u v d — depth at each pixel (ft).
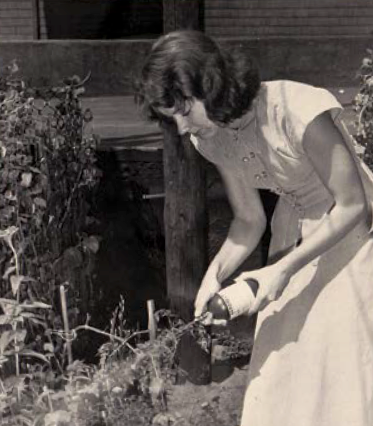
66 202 11.98
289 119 7.68
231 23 36.73
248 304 8.25
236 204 9.16
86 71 15.35
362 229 8.32
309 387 8.44
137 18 44.52
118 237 14.60
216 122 7.32
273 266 8.09
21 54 15.34
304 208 8.50
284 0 36.45
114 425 10.31
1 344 10.18
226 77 7.07
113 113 20.70
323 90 7.79
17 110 10.75
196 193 12.01
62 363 11.50
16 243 11.09
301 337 8.52
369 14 36.70
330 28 36.78
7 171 10.75
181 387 12.74
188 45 7.06
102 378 10.16
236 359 13.97
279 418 8.69
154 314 10.53
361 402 8.32
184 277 12.34
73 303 12.44
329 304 8.36
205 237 12.30
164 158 12.01
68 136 11.91
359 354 8.32
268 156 8.08
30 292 11.21
